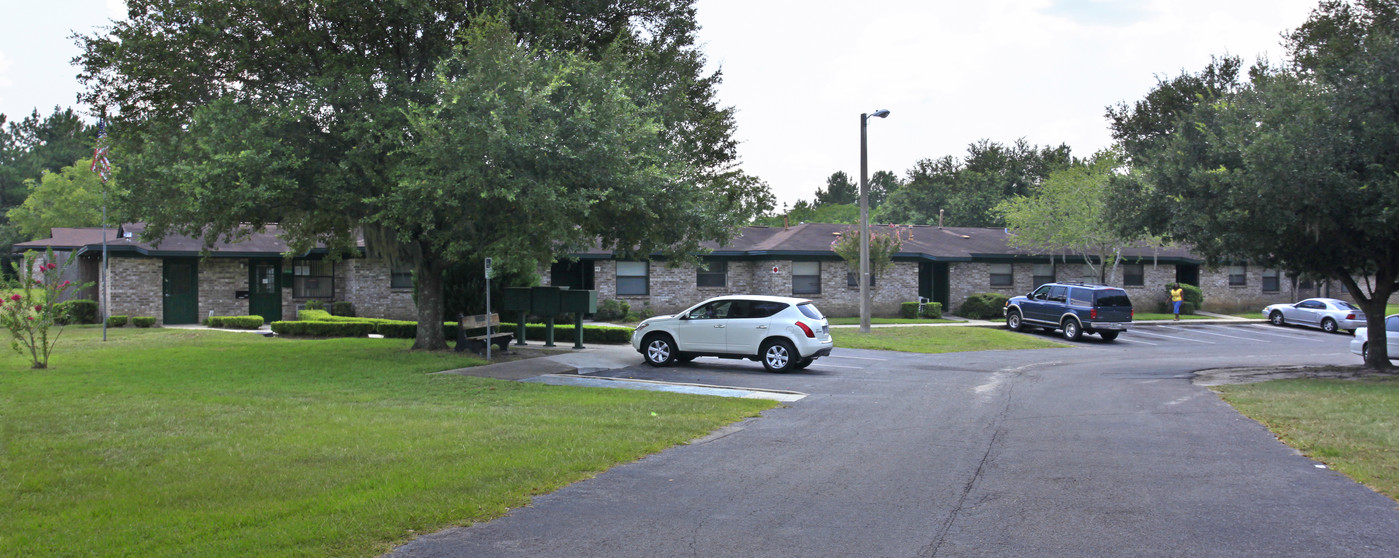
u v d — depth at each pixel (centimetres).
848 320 3209
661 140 1719
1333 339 2908
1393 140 1372
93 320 2706
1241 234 1513
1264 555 526
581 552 525
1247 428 1002
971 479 731
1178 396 1322
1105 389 1420
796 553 528
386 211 1443
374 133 1473
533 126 1370
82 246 2673
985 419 1073
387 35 1597
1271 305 3806
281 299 2938
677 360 1805
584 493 670
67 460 748
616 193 1451
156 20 1510
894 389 1392
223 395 1201
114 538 520
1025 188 6650
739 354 1645
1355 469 754
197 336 2252
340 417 998
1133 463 799
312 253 2892
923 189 6850
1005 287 3731
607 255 3122
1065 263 3803
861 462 800
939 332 2669
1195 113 1672
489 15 1510
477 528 572
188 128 1497
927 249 3603
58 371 1466
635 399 1213
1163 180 1658
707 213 1669
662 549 533
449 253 1508
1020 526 589
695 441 902
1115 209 1802
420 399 1201
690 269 3294
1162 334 3034
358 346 1939
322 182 1476
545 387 1355
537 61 1449
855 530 579
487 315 1692
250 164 1359
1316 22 1730
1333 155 1377
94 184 4981
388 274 2988
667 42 1958
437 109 1337
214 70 1545
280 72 1575
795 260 3359
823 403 1213
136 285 2720
